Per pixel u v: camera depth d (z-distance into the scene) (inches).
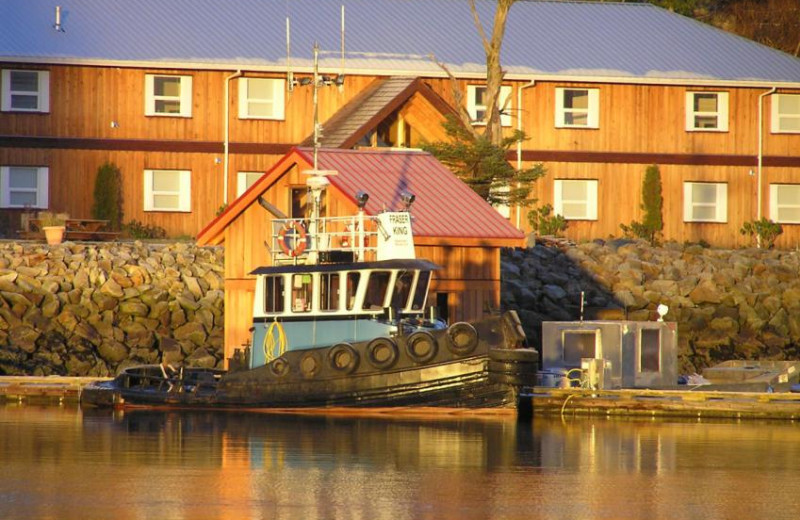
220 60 6958.7
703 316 6230.3
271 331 4040.4
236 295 4923.7
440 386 3823.8
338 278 3951.8
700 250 6697.8
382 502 2522.1
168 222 6953.7
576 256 6363.2
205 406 4079.7
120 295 5482.3
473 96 7229.3
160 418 3858.3
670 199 7470.5
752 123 7564.0
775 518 2420.0
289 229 4109.3
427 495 2598.4
